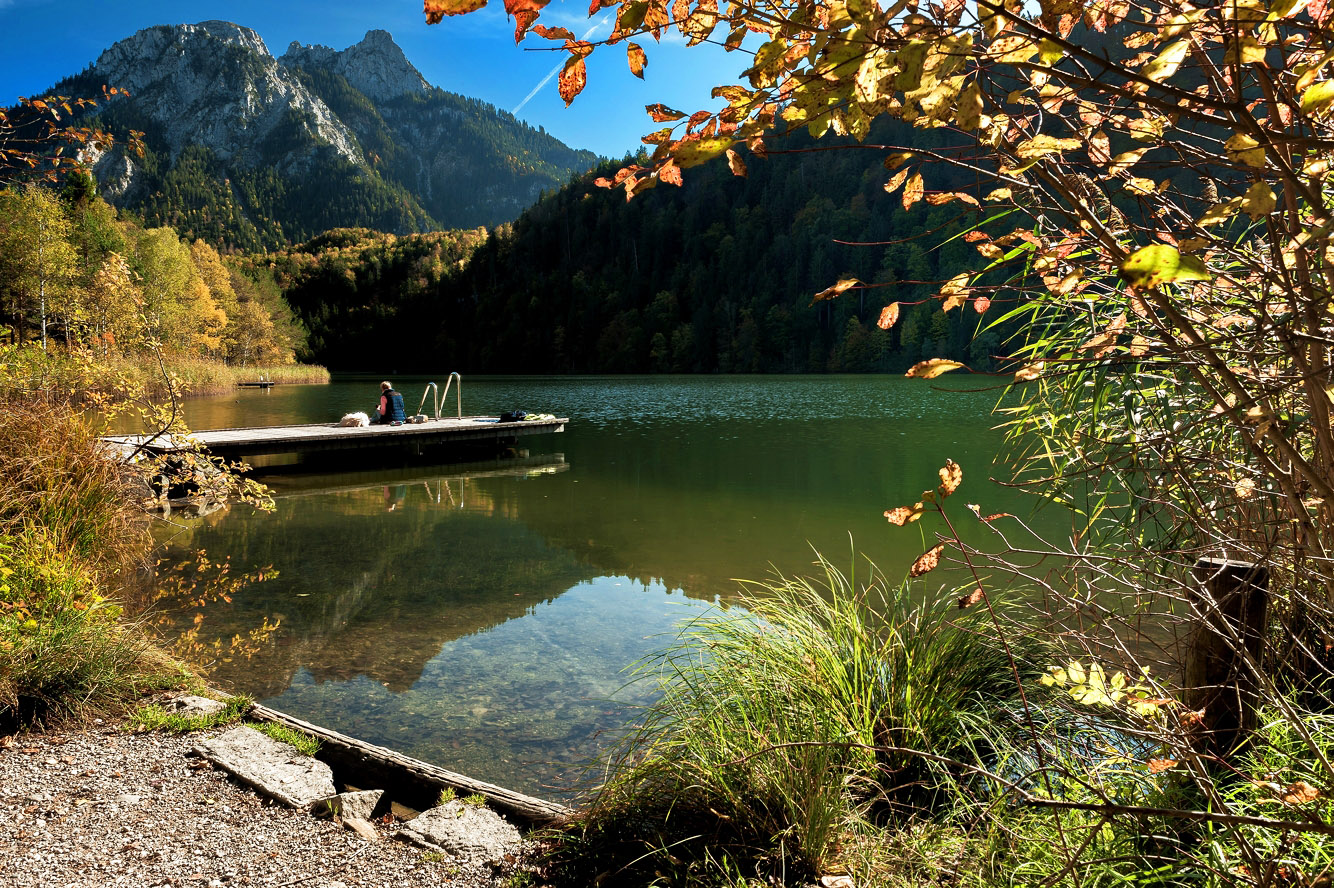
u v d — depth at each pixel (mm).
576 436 17484
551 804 2660
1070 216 1229
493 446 15367
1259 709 2043
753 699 2680
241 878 2197
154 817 2502
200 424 18891
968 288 1351
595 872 2207
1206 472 2117
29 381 5938
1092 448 2545
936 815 2412
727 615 3350
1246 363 1433
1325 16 837
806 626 3076
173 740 3043
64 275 31453
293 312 93000
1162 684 2428
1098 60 800
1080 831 1887
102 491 5504
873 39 788
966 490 9719
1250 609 2018
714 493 10180
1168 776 1950
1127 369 2217
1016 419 3102
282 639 4758
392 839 2426
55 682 3227
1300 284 1092
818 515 8648
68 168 4043
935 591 5172
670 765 2393
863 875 2080
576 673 4254
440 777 2867
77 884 2141
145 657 3680
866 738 2508
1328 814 1611
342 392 39031
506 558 6871
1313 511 1681
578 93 906
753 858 2135
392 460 13484
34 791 2621
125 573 5582
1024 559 5793
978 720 2648
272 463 12961
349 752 3041
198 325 53531
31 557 4000
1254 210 835
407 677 4195
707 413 24422
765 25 883
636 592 5824
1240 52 802
